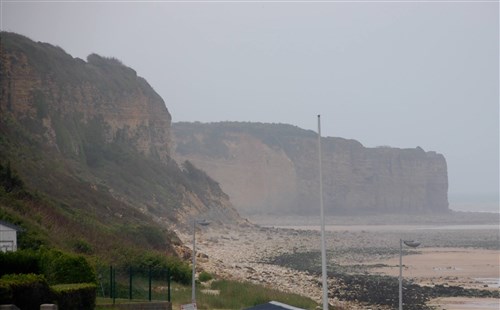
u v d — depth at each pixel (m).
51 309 43.34
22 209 104.19
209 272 115.69
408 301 111.06
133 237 131.75
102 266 79.44
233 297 87.81
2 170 118.75
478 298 117.00
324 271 50.72
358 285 127.56
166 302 68.94
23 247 81.19
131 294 72.25
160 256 100.94
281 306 42.81
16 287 46.88
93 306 56.34
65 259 58.78
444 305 109.00
